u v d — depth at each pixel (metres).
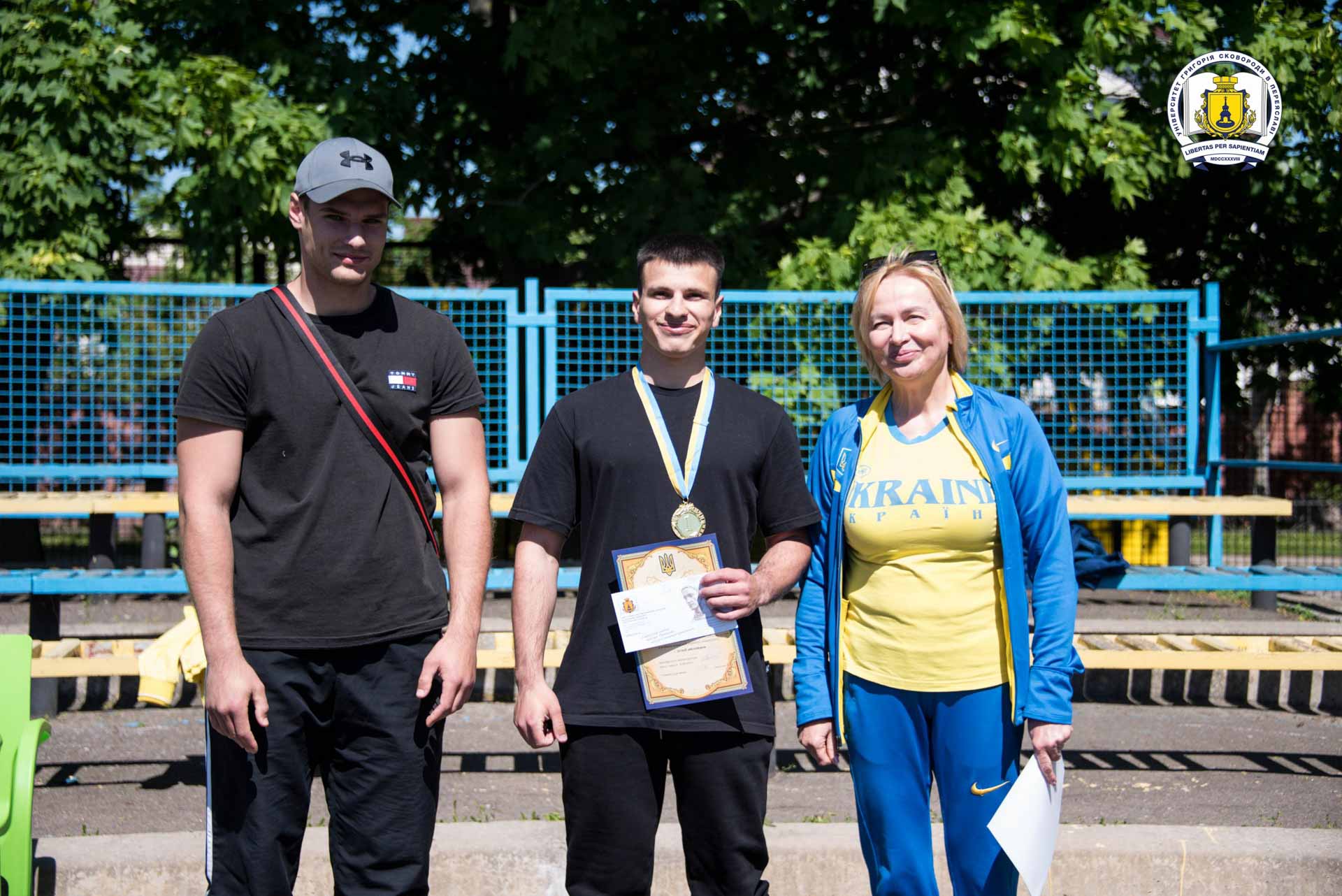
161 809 4.52
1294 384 11.63
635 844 2.81
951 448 2.96
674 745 2.84
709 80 10.02
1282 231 10.91
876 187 9.30
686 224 9.30
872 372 3.11
